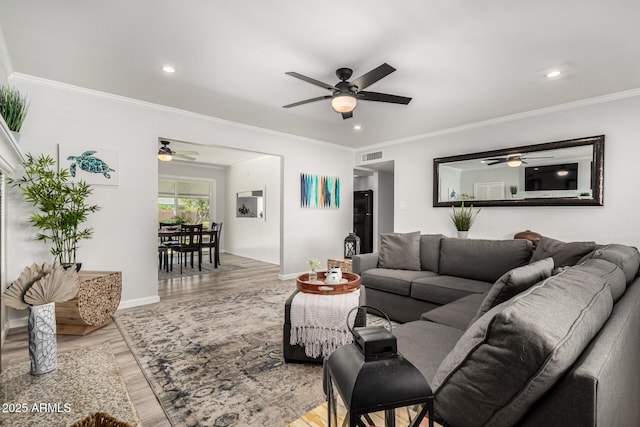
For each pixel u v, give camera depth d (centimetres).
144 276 375
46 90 313
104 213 347
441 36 229
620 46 242
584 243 266
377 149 589
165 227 698
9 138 180
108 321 312
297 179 540
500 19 209
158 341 266
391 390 69
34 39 237
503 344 75
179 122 401
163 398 184
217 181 916
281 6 198
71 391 177
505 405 76
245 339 271
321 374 213
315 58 262
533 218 396
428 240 365
